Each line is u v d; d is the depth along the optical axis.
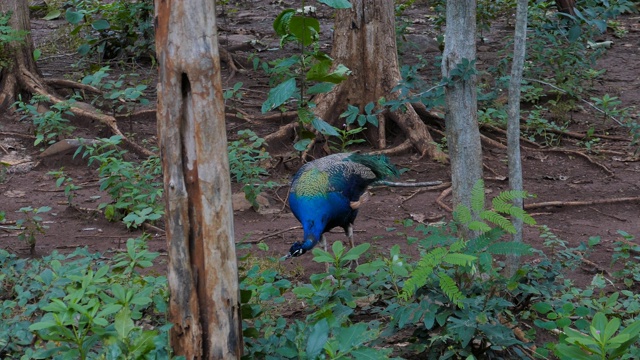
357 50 13.66
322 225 8.54
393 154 13.31
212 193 5.35
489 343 6.43
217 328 5.49
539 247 9.61
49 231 10.14
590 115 15.17
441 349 6.48
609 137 14.03
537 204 11.13
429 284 6.38
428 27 21.17
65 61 18.09
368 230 10.32
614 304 7.47
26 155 13.04
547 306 6.67
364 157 9.27
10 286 7.61
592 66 17.23
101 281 6.57
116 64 17.55
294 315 7.72
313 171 8.76
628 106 15.48
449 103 7.62
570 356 5.28
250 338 6.09
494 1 19.52
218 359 5.53
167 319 5.73
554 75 16.34
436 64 9.23
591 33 15.70
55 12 22.14
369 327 6.81
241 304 5.97
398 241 9.84
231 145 11.05
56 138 13.26
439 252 5.97
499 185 12.25
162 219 10.47
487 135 14.15
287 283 6.66
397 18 18.08
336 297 6.38
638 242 9.85
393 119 13.74
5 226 10.16
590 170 12.88
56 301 5.17
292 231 10.34
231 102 15.19
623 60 18.81
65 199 11.34
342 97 13.79
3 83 14.56
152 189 10.26
